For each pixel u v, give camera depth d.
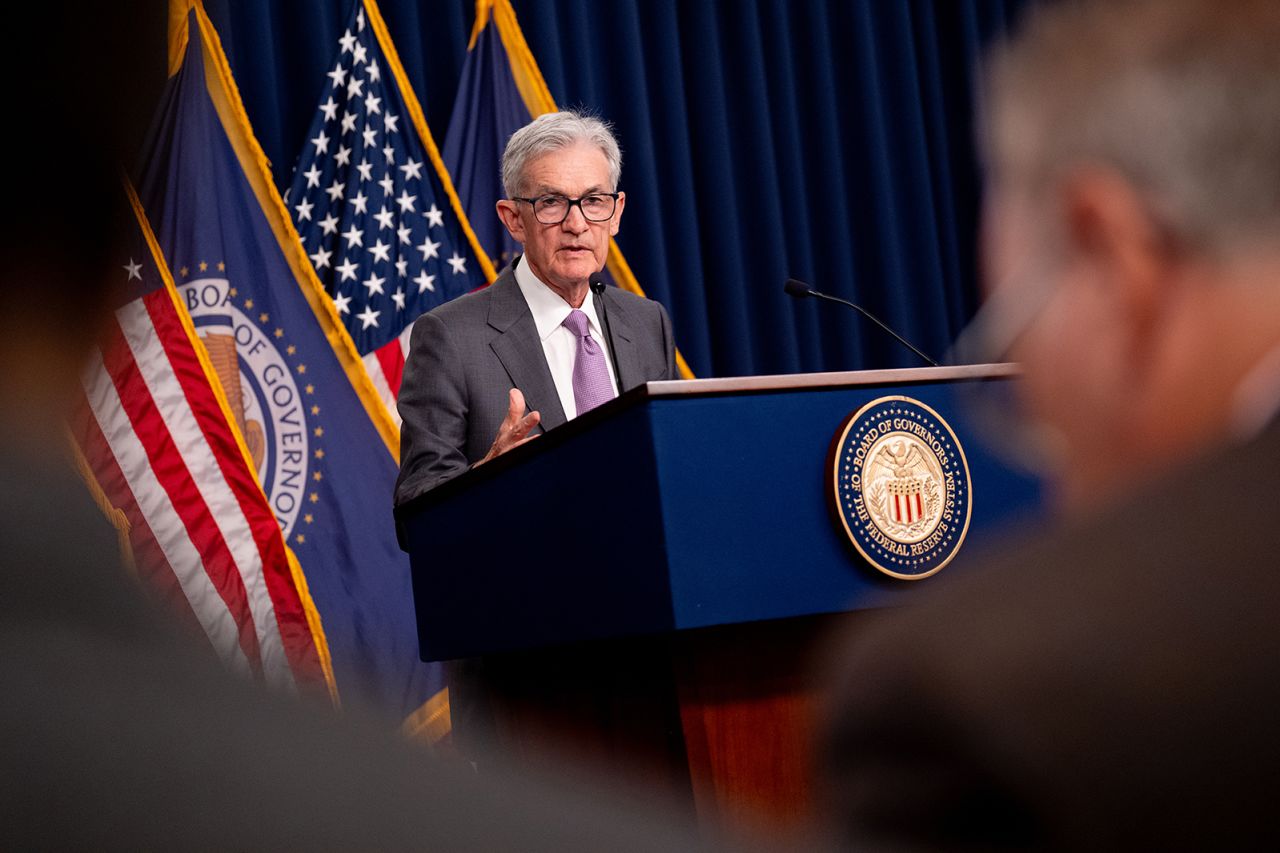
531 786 0.38
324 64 10.16
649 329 6.87
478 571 4.55
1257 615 0.68
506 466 4.36
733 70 12.23
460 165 10.52
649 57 11.88
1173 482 0.77
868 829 0.77
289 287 9.44
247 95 9.85
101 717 0.34
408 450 6.27
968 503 4.07
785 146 12.32
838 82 12.80
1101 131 0.80
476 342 6.47
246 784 0.33
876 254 12.56
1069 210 0.83
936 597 0.83
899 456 3.97
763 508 3.75
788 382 3.85
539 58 11.06
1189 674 0.69
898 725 0.77
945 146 12.97
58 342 0.41
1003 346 0.89
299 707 0.37
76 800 0.32
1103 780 0.69
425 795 0.35
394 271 9.92
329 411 9.36
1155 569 0.72
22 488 0.38
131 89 0.41
